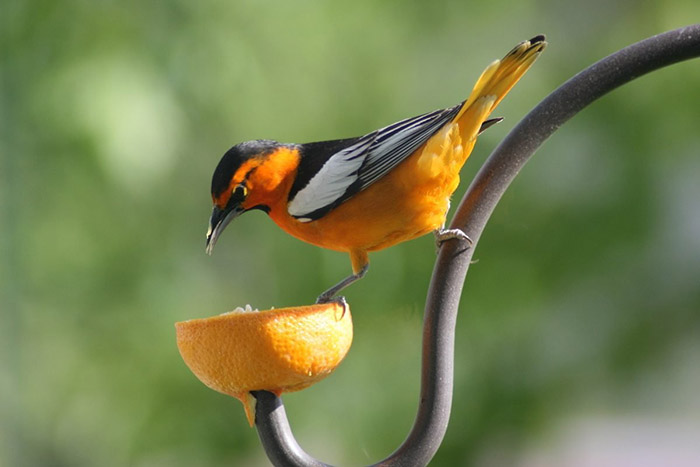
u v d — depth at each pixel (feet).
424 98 44.11
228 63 40.01
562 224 37.60
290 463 14.61
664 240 36.99
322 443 41.45
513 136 17.20
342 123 41.91
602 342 37.14
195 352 14.35
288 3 41.60
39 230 39.86
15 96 38.37
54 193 39.06
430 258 37.40
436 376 16.37
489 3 45.27
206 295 40.91
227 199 20.26
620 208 37.01
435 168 19.70
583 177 37.47
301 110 41.50
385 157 19.92
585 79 17.17
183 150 39.58
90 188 38.91
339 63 42.91
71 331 40.88
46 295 40.68
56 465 42.27
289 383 14.38
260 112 40.83
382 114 42.60
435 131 19.65
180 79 39.34
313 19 42.06
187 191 41.01
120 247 40.29
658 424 64.54
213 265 41.65
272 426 14.56
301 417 38.27
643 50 16.96
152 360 39.60
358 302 37.60
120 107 36.81
